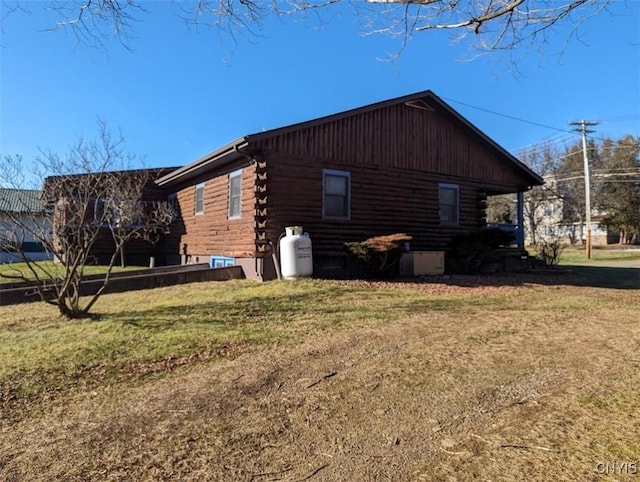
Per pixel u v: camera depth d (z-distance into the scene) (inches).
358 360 160.2
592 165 1470.2
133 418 116.6
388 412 117.0
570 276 479.2
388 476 87.4
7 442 105.3
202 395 131.0
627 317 237.5
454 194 520.4
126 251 619.8
